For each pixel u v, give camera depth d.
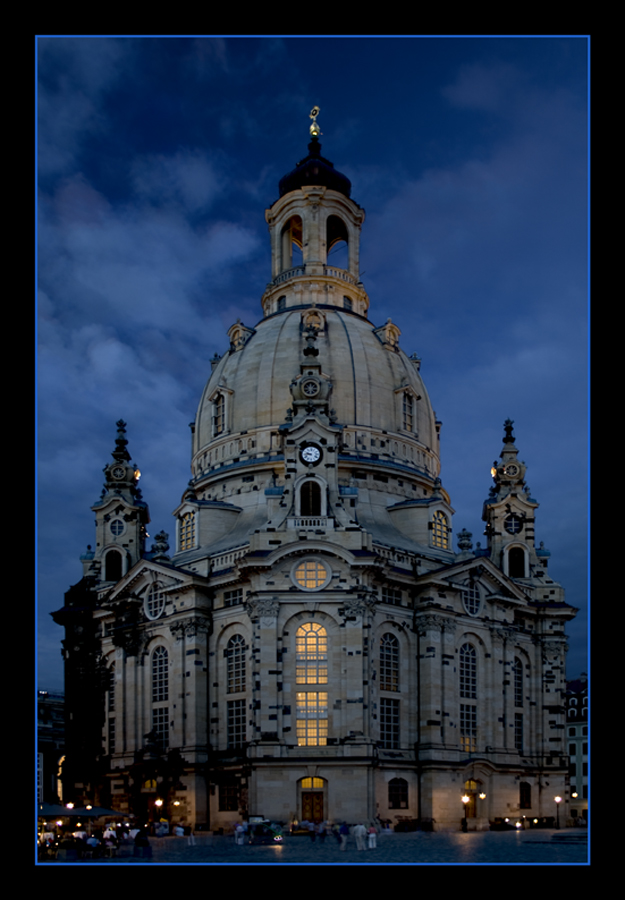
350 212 127.62
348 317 115.56
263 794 80.44
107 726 103.00
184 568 97.50
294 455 90.44
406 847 62.81
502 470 118.31
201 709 90.56
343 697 82.94
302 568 86.19
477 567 98.12
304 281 120.69
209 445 111.06
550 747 106.00
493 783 95.38
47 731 138.50
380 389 108.56
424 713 90.56
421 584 93.56
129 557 116.06
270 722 82.25
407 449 109.25
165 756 91.88
